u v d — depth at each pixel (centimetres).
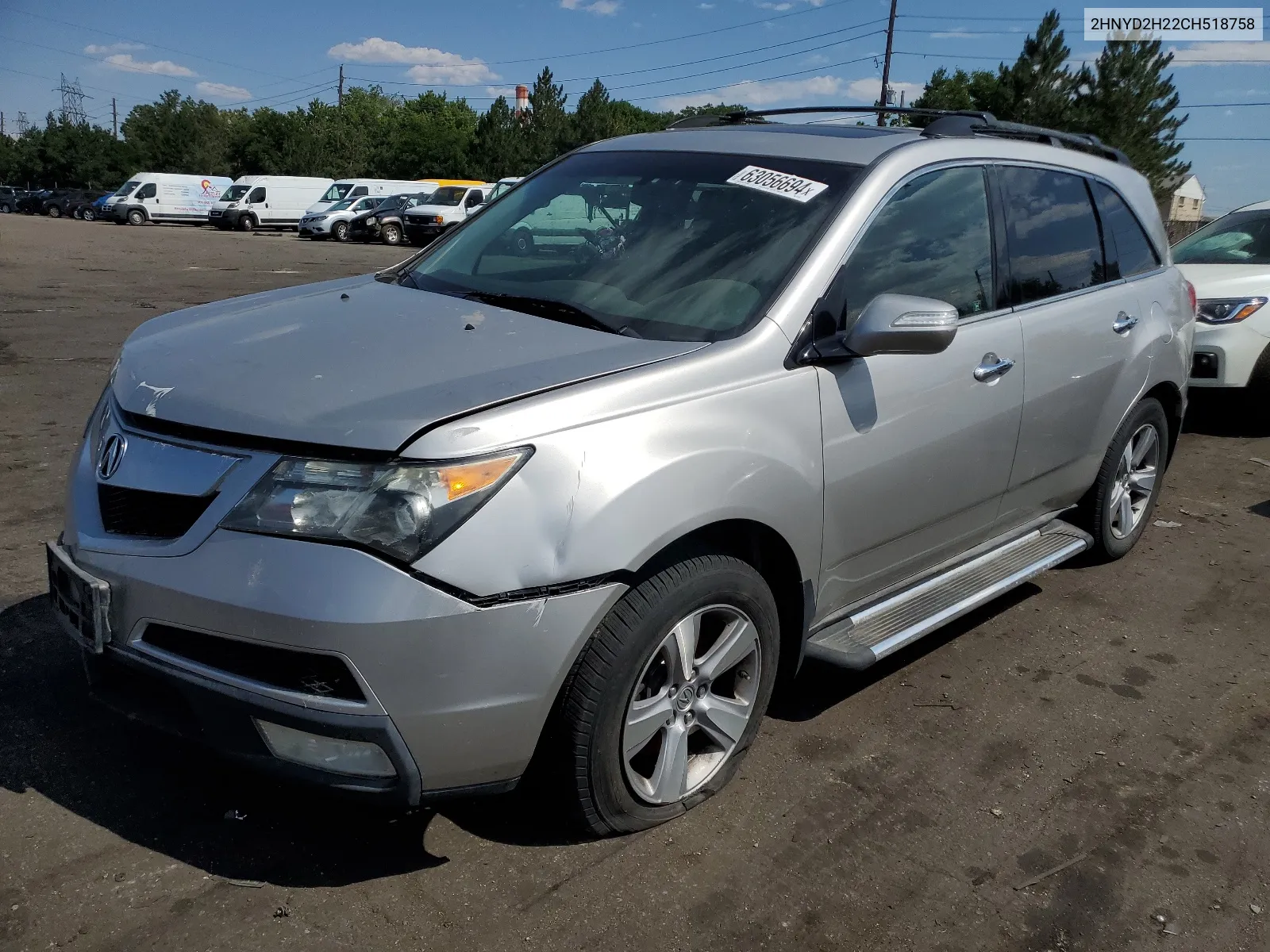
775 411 278
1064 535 439
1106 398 432
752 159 347
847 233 310
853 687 370
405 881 251
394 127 8738
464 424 227
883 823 289
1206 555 525
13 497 505
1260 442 766
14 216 4788
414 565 218
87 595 240
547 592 230
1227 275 759
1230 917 262
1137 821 299
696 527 253
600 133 5403
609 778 255
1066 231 416
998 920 254
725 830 281
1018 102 3850
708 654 276
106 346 952
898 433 316
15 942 223
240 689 224
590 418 241
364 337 277
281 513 222
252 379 251
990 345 354
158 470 239
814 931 246
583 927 241
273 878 249
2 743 293
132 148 7812
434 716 224
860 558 323
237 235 3694
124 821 265
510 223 370
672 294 301
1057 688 378
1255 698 379
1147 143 3738
